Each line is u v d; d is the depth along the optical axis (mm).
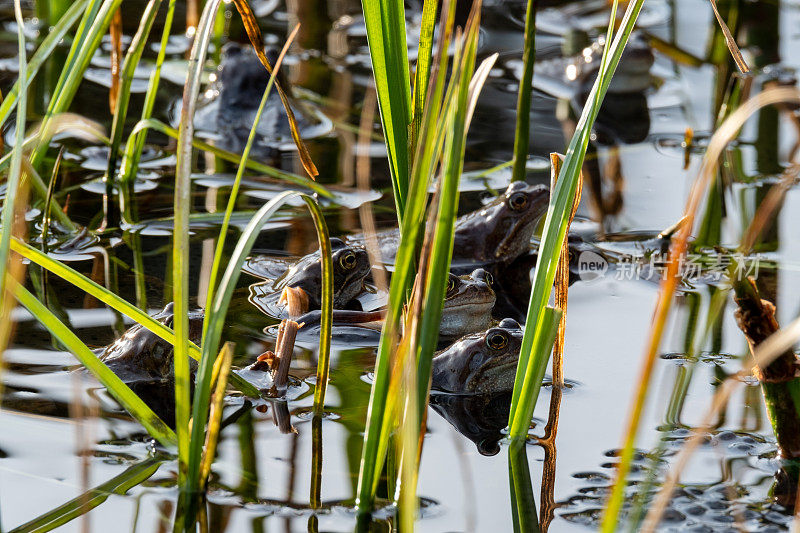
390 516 5492
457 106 4871
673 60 15812
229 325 8422
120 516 5379
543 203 10695
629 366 7605
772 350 4223
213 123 13555
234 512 5477
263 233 10453
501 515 5523
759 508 5590
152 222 10492
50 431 6324
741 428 6551
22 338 7793
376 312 8836
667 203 11242
